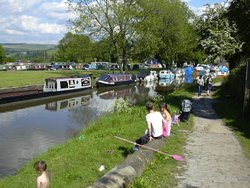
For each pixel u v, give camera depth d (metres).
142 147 11.31
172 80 68.19
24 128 24.98
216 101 28.27
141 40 58.25
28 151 18.75
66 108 35.12
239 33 21.39
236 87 26.19
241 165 11.09
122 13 55.75
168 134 13.48
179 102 26.11
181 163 11.07
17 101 36.78
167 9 65.75
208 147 13.29
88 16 57.06
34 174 11.44
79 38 60.38
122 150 12.77
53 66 97.81
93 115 30.19
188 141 14.22
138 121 19.36
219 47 20.70
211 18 25.45
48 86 43.06
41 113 31.91
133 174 9.05
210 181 9.57
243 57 25.66
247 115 19.20
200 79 33.03
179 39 69.19
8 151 18.73
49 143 20.59
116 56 60.47
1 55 123.19
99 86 52.78
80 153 12.26
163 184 9.20
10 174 14.66
